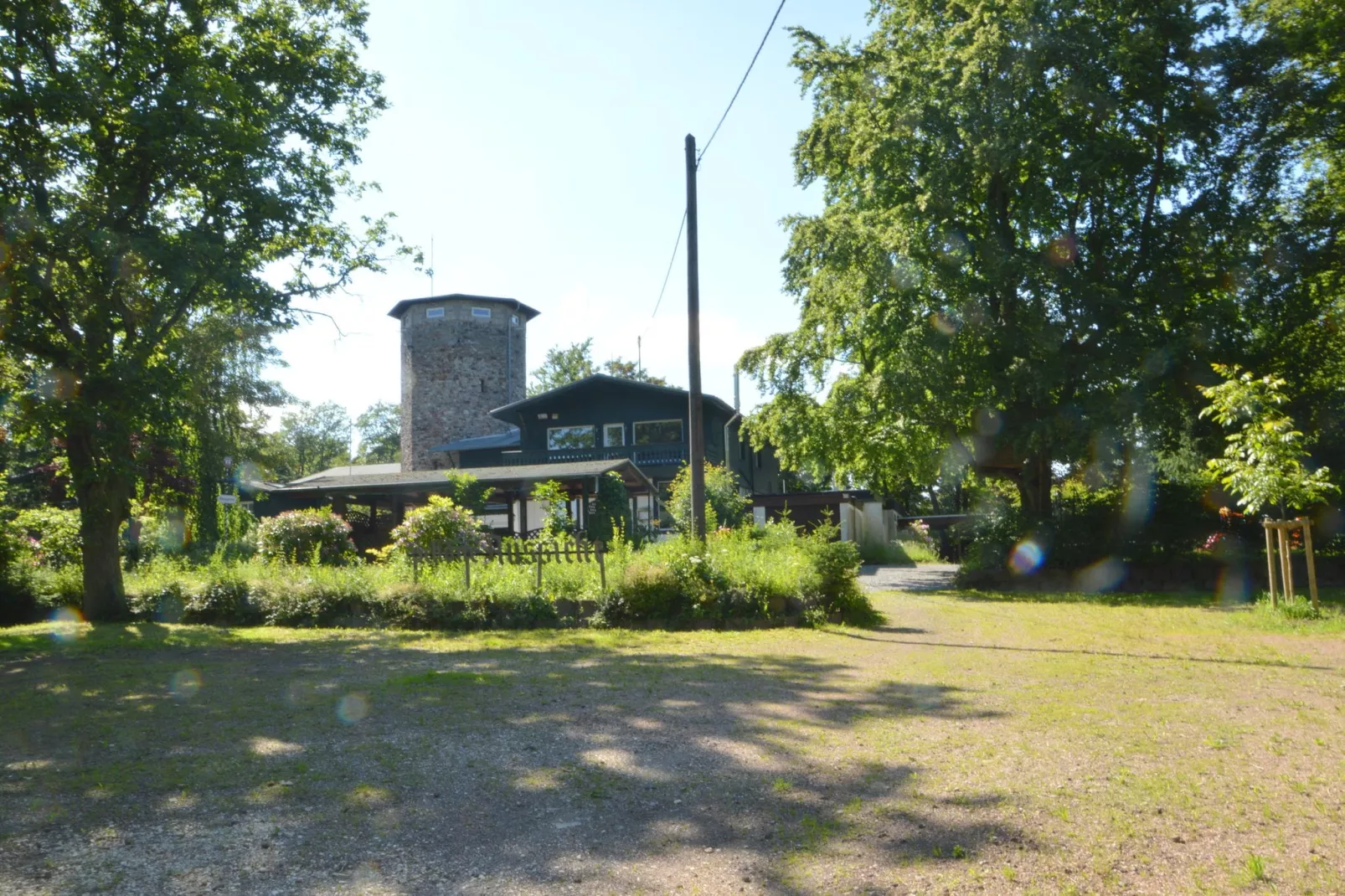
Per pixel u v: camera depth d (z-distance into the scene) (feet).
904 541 164.86
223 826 13.92
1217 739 18.72
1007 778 16.08
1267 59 69.46
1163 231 72.69
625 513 101.50
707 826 13.88
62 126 47.55
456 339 175.52
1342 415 69.36
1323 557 65.41
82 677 29.96
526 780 16.44
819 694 24.80
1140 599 59.62
